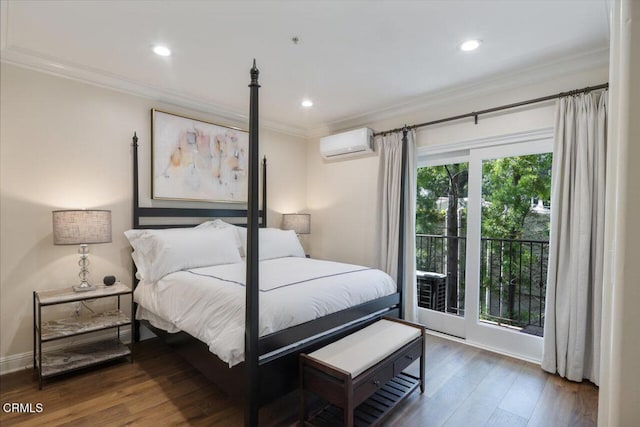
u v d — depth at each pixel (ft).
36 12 6.62
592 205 7.93
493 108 9.91
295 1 6.32
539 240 9.37
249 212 5.78
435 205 11.84
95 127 9.66
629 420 2.34
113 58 8.63
